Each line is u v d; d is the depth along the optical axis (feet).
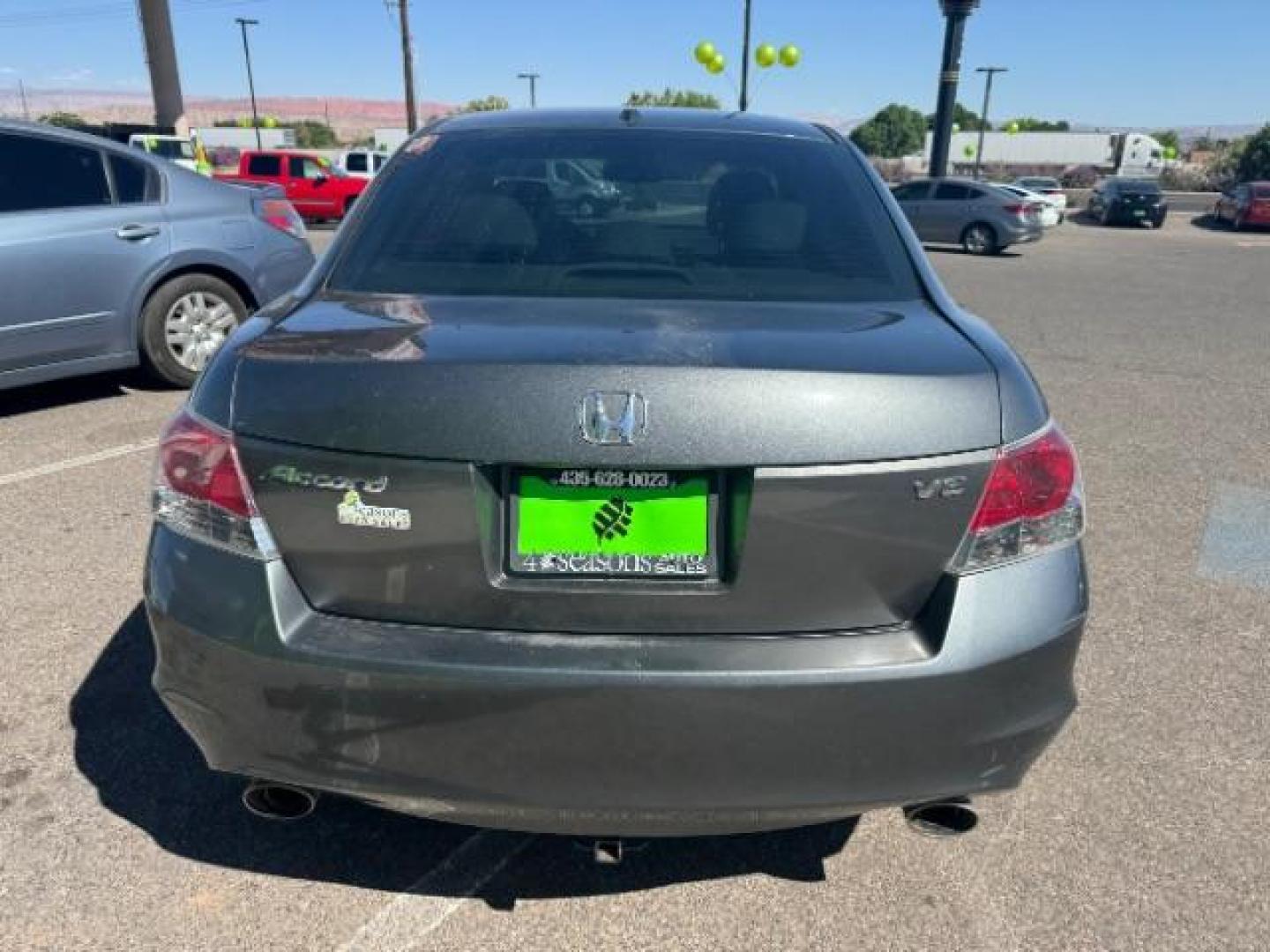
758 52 80.12
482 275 7.52
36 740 9.00
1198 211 141.38
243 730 6.15
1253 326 35.45
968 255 68.59
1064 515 6.26
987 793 6.26
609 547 5.81
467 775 5.91
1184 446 19.39
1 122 17.87
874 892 7.41
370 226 8.07
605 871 7.58
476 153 8.79
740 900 7.32
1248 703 10.04
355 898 7.27
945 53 75.25
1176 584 12.89
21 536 13.35
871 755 5.90
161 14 94.32
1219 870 7.68
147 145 76.69
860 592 5.88
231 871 7.50
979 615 5.92
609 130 9.21
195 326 20.57
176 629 6.20
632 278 7.47
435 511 5.73
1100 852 7.86
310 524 5.91
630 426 5.55
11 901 7.16
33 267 17.89
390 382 5.73
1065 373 26.25
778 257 7.77
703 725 5.74
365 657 5.80
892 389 5.74
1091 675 10.53
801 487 5.65
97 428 18.21
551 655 5.77
